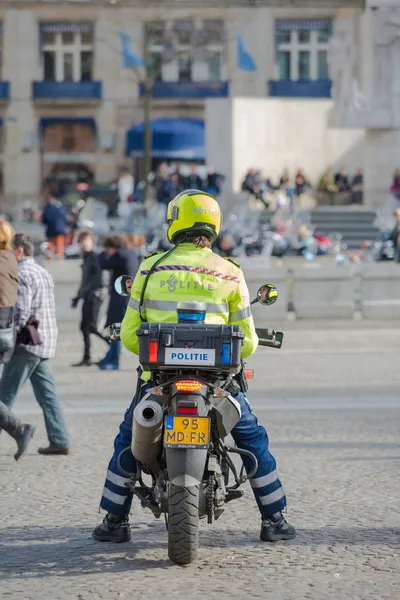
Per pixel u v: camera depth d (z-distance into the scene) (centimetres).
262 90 13012
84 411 2552
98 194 9762
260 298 1365
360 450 2062
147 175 9581
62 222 7238
